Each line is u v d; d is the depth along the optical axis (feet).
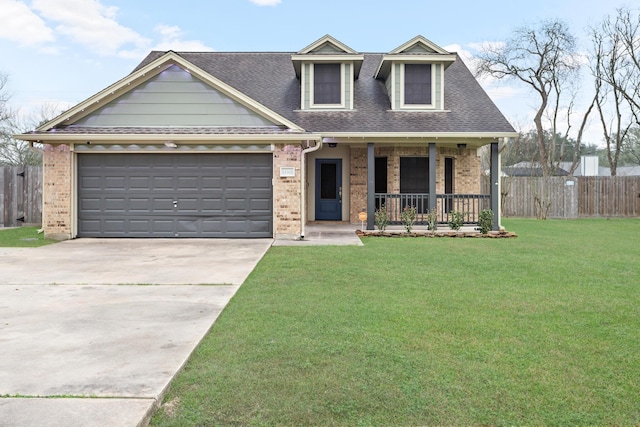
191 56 59.06
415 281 22.13
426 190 51.83
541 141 91.86
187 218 39.27
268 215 39.17
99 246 34.40
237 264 26.58
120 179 39.19
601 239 40.55
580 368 11.73
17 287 20.58
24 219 51.98
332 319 15.64
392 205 50.96
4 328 14.43
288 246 34.63
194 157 39.22
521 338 13.94
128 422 8.55
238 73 55.67
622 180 70.44
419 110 48.44
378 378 10.96
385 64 49.39
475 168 53.01
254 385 10.53
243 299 18.37
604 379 11.09
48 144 38.34
